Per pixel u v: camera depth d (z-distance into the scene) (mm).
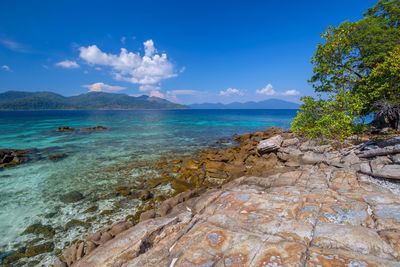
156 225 5879
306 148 14266
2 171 15031
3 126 48188
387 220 4816
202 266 3828
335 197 6453
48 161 17609
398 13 16984
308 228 4707
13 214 9164
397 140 12727
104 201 10266
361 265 3408
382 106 15188
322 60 16812
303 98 16141
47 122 61125
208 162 15297
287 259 3703
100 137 31625
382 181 7750
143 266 4125
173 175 13797
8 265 6367
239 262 3803
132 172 14539
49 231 7930
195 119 78938
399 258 3562
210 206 6836
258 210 5945
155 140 28969
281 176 9930
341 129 14039
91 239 6609
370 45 15555
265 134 29422
